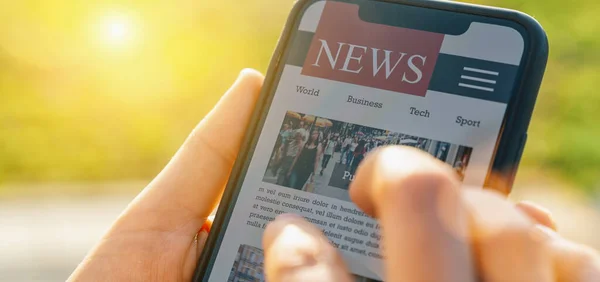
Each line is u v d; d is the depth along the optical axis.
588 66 1.08
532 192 0.92
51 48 1.33
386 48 0.21
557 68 1.08
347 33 0.21
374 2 0.21
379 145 0.20
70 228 0.87
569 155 0.99
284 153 0.21
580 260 0.12
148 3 1.33
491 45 0.20
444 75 0.20
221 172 0.22
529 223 0.11
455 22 0.20
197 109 1.29
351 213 0.20
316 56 0.21
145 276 0.21
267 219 0.20
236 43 1.32
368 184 0.12
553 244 0.13
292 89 0.21
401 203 0.11
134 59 1.32
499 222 0.11
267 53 1.31
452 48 0.20
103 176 1.22
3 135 1.24
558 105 1.05
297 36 0.22
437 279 0.10
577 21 1.10
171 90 1.30
